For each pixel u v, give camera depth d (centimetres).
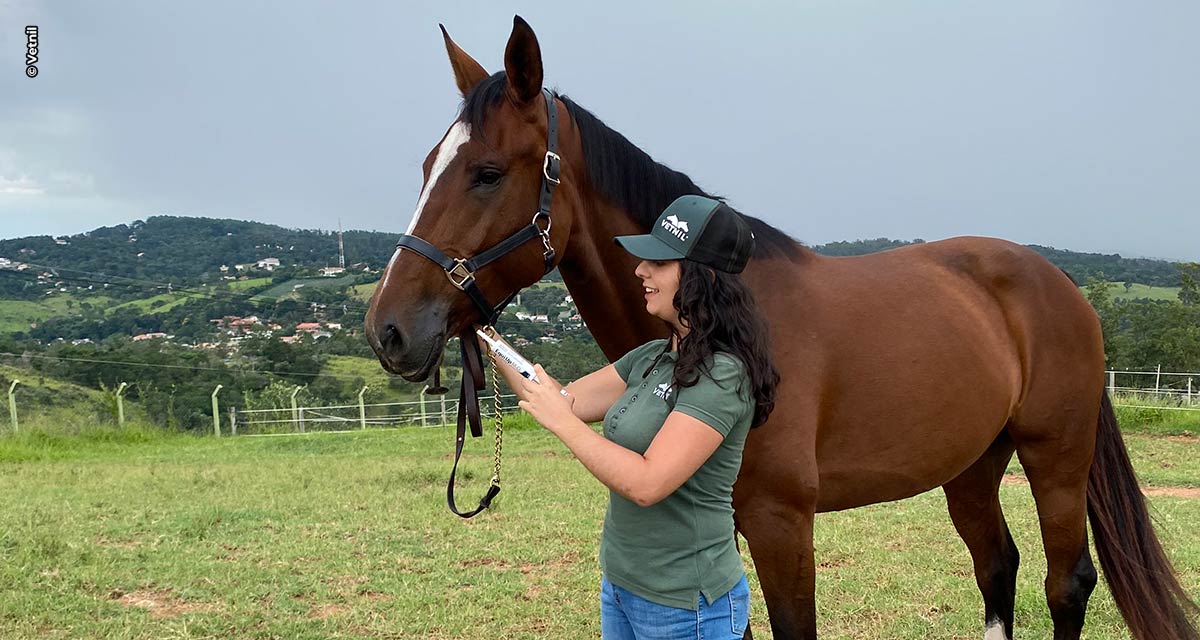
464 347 241
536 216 238
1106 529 338
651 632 187
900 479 282
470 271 229
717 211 177
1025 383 318
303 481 886
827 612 435
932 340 281
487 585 490
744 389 176
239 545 588
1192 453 1009
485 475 918
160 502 753
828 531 608
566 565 544
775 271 265
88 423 1719
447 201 230
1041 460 328
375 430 1820
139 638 402
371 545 588
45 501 751
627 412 187
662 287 180
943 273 309
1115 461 342
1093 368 326
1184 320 3014
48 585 471
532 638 408
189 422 2377
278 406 2514
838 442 266
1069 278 336
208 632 414
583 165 256
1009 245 331
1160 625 334
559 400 179
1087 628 407
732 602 187
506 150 232
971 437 293
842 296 273
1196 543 561
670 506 183
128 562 534
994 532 361
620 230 261
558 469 960
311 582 497
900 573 505
